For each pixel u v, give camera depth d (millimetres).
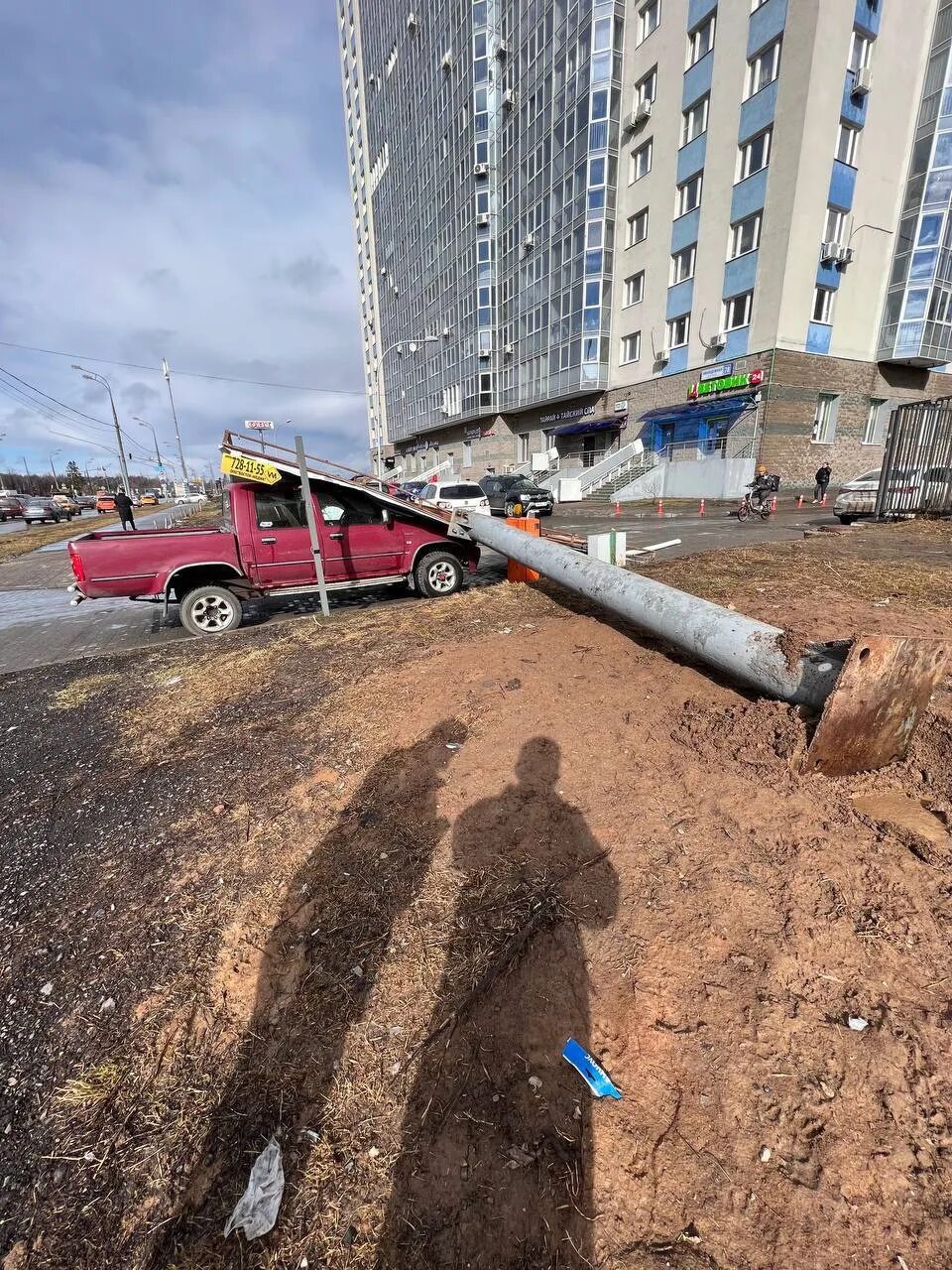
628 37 23641
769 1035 1586
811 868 2100
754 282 20172
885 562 7129
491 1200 1348
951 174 19109
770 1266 1178
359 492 7254
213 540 6695
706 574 6910
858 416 21922
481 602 6664
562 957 1868
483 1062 1622
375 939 2053
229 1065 1726
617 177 25188
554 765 2881
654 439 25906
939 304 20500
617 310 26766
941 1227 1203
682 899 2027
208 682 4957
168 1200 1436
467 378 38844
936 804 2416
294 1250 1309
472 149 33875
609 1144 1407
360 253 66500
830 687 2643
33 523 35344
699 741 2908
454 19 34531
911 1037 1549
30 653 7219
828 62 17484
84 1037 1870
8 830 3045
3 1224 1423
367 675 4574
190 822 2928
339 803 2877
